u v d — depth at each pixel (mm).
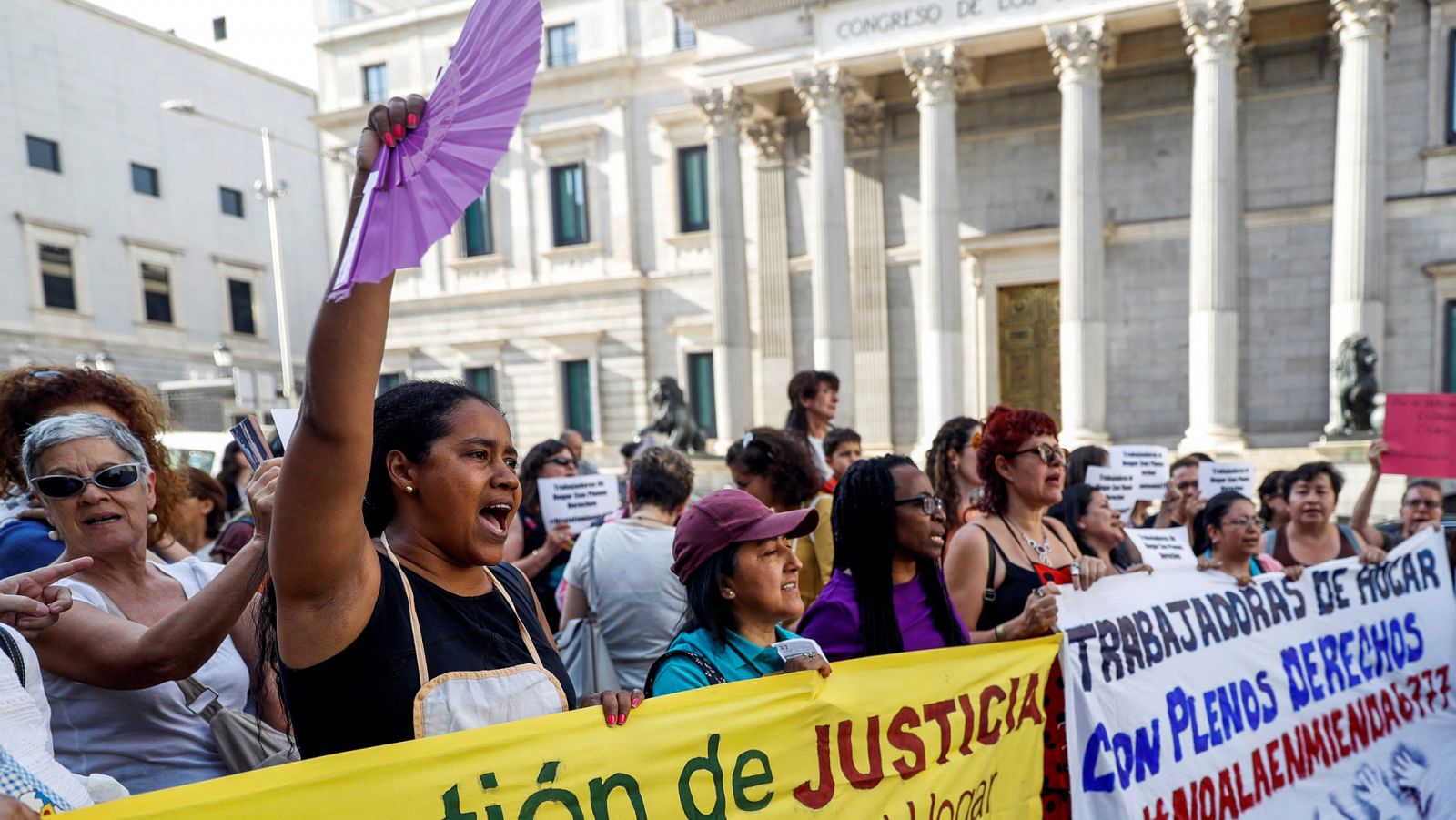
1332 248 18844
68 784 1813
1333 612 4316
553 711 2004
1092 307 18219
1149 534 3980
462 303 28125
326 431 1428
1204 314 17594
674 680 2545
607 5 25891
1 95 28453
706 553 2676
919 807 2742
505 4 1409
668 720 2227
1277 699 4008
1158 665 3646
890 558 3211
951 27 18969
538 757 1948
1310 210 19125
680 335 25344
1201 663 3797
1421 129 18547
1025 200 21531
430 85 28406
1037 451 3715
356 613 1656
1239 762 3814
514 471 1945
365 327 1418
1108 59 19297
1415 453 5531
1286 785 3967
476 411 1902
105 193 31078
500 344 27547
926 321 19438
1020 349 21906
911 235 22453
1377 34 16703
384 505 1926
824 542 4629
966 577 3654
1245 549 4016
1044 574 3707
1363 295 16922
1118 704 3484
